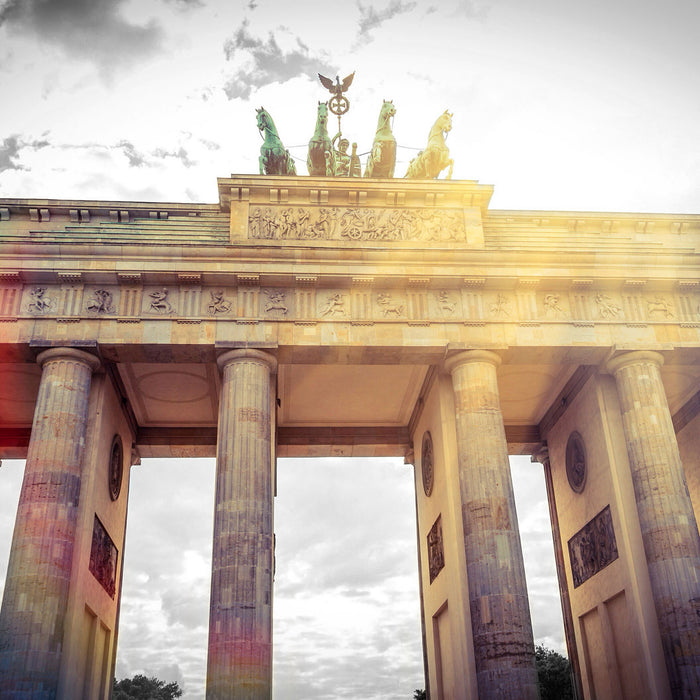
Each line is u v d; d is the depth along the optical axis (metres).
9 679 37.78
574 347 49.31
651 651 44.44
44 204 52.28
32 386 55.34
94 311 47.31
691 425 59.00
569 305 50.69
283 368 55.88
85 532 45.03
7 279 47.22
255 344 47.16
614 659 49.78
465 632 44.75
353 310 49.00
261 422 45.75
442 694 51.97
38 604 39.62
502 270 49.97
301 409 62.56
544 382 58.34
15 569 40.34
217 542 42.28
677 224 56.53
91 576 47.09
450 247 52.00
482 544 43.62
